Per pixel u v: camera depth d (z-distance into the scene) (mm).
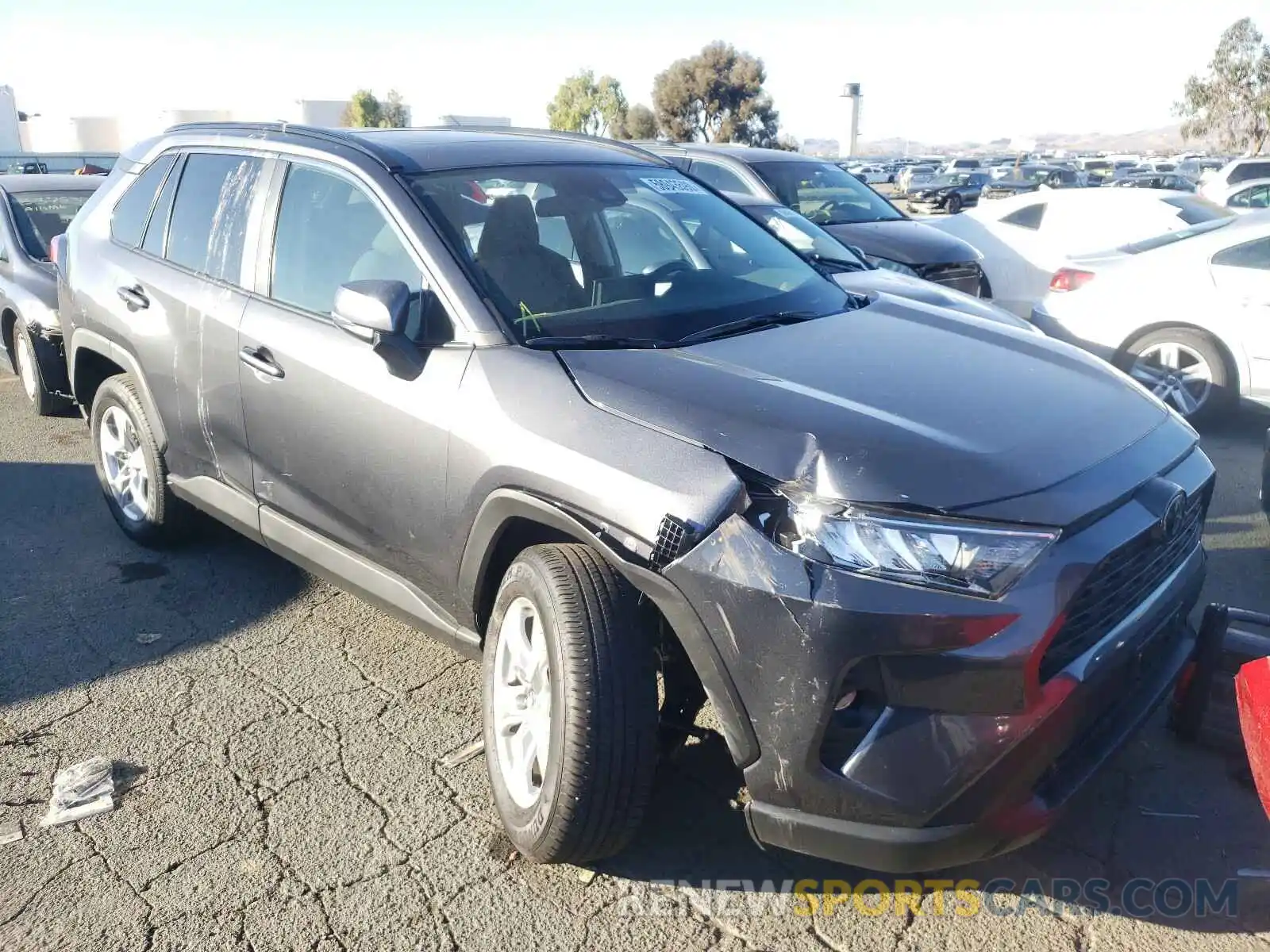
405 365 3131
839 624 2275
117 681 3850
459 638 3189
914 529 2309
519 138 4172
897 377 2898
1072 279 7520
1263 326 6555
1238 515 5391
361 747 3428
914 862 2342
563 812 2619
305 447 3547
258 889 2791
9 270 7570
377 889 2791
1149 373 7043
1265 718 2447
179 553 5016
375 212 3473
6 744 3457
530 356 2959
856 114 90500
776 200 8820
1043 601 2307
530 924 2668
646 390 2738
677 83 64062
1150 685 2836
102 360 5059
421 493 3119
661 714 2943
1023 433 2627
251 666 3959
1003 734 2293
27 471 6367
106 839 2990
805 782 2371
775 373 2869
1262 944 2582
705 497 2447
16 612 4402
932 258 8695
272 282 3793
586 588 2639
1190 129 56719
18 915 2703
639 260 3682
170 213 4488
